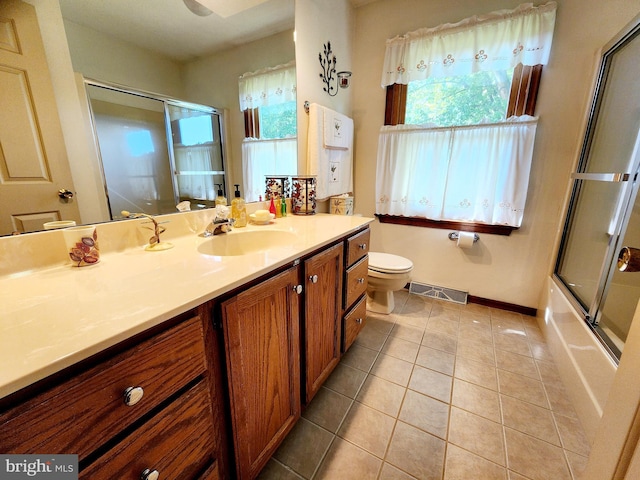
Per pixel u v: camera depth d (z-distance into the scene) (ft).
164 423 1.88
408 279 6.35
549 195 5.97
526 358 5.17
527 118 5.66
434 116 6.67
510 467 3.26
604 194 4.61
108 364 1.53
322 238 3.80
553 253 6.07
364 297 5.42
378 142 7.45
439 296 7.57
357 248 4.79
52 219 2.68
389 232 7.97
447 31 6.00
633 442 1.72
